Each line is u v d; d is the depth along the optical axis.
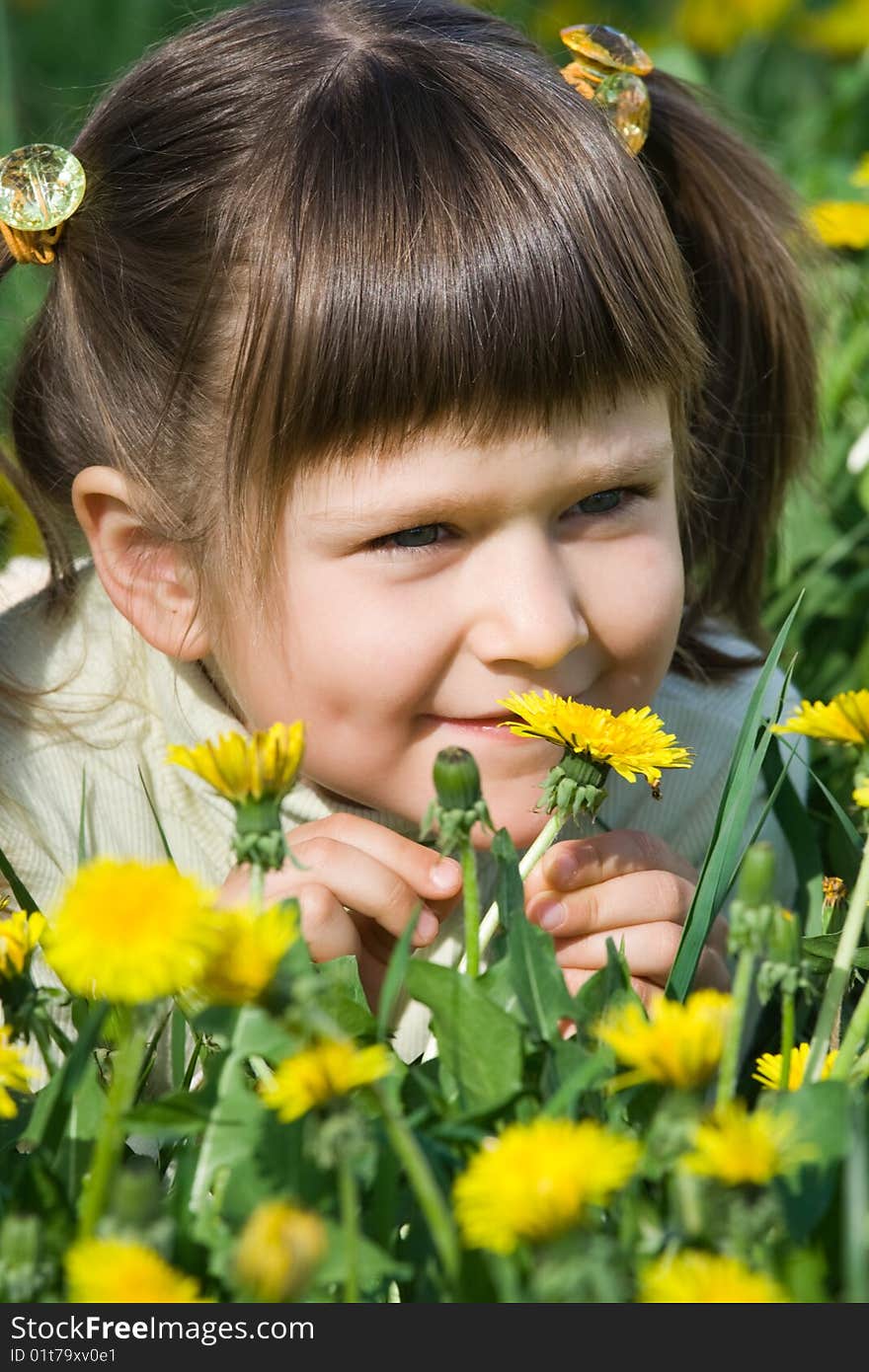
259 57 1.73
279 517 1.53
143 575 1.72
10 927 0.95
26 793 1.79
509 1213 0.68
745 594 2.17
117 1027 1.16
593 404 1.49
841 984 1.02
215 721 1.78
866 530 2.36
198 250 1.64
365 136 1.58
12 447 1.95
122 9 4.89
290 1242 0.69
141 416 1.69
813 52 5.04
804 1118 0.86
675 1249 0.77
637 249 1.56
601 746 1.14
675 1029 0.77
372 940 1.66
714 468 2.08
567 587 1.50
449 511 1.47
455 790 1.02
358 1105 0.89
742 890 0.88
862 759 0.99
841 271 2.73
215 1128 0.87
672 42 4.71
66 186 1.73
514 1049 0.96
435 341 1.45
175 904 0.72
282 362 1.49
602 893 1.54
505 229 1.50
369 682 1.50
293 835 1.58
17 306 2.40
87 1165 0.93
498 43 1.76
